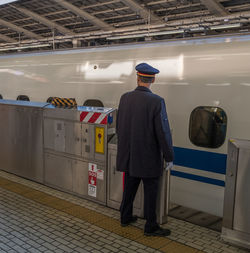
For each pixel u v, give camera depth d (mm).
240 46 4043
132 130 3367
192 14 13188
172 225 3836
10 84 7305
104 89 5449
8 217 3971
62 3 13102
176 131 4570
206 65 4277
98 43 17609
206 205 4359
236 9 12570
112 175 4160
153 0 12078
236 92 4016
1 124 5816
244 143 3131
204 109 4289
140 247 3307
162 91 4684
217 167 4230
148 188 3436
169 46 4684
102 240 3443
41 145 5078
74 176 4645
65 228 3701
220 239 3492
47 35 20359
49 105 5066
